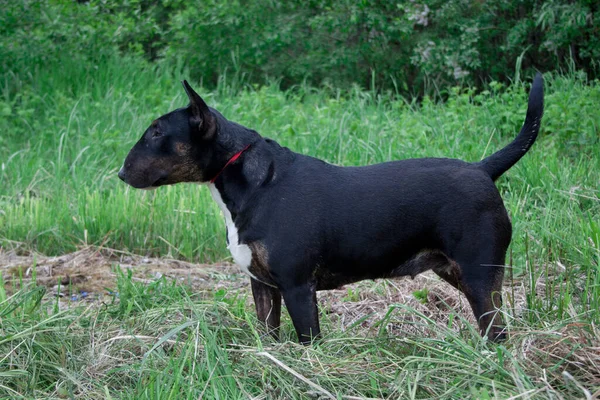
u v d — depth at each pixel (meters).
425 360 4.75
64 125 11.93
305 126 11.25
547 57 13.91
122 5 15.73
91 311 6.22
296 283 5.35
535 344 5.06
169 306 6.09
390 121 11.05
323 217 5.33
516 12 13.99
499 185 8.84
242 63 15.34
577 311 5.70
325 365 4.94
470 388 4.36
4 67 13.68
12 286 7.17
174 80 14.01
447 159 5.52
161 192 9.32
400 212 5.32
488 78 14.23
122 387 4.97
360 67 15.02
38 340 5.38
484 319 5.27
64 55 14.10
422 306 6.48
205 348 5.00
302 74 15.05
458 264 5.30
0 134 11.81
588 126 9.98
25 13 14.12
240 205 5.43
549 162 9.01
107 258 8.40
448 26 13.76
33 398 4.79
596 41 12.71
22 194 9.93
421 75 14.52
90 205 9.00
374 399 4.51
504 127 10.46
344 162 9.72
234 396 4.63
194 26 14.91
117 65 14.07
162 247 8.65
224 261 8.27
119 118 12.02
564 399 4.42
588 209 7.78
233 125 5.56
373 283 7.14
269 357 4.74
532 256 6.50
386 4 14.30
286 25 14.57
